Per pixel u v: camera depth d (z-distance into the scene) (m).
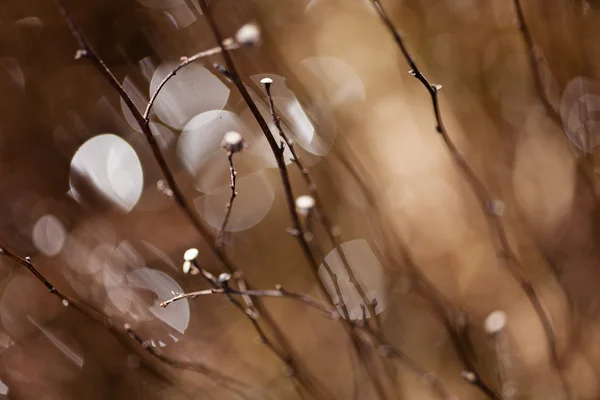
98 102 0.56
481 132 0.52
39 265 0.50
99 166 0.56
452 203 0.52
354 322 0.41
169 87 0.54
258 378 0.50
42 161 0.56
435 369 0.48
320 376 0.50
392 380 0.44
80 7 0.55
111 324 0.41
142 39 0.55
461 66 0.52
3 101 0.56
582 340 0.47
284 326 0.54
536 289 0.49
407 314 0.51
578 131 0.47
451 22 0.52
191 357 0.48
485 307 0.49
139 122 0.37
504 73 0.49
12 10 0.55
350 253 0.52
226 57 0.36
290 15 0.57
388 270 0.50
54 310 0.49
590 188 0.45
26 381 0.47
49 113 0.57
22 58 0.56
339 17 0.57
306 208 0.38
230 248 0.55
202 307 0.53
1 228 0.52
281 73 0.50
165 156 0.57
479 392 0.47
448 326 0.44
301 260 0.56
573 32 0.46
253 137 0.56
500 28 0.49
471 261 0.51
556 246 0.48
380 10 0.36
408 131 0.55
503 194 0.50
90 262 0.52
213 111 0.56
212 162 0.58
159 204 0.57
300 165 0.38
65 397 0.48
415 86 0.55
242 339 0.52
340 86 0.56
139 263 0.53
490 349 0.48
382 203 0.49
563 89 0.47
